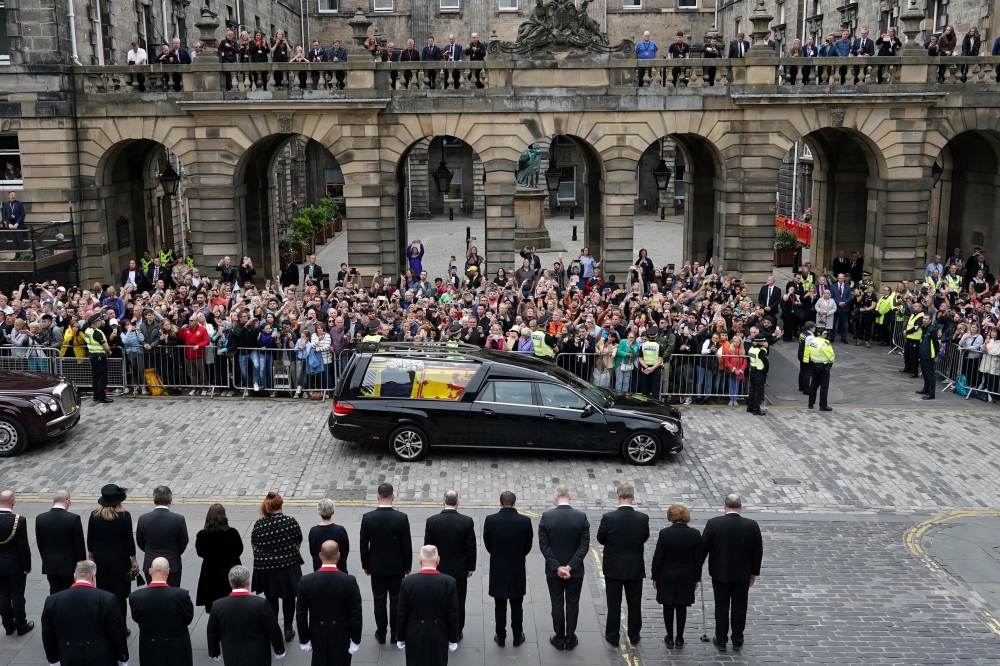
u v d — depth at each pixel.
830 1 45.56
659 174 30.78
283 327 21.72
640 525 11.39
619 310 22.56
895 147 30.52
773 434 19.91
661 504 16.23
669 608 11.48
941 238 37.12
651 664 11.20
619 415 17.88
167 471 17.28
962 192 35.97
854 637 11.87
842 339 28.64
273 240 37.16
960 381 22.83
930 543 14.83
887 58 29.61
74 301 23.52
